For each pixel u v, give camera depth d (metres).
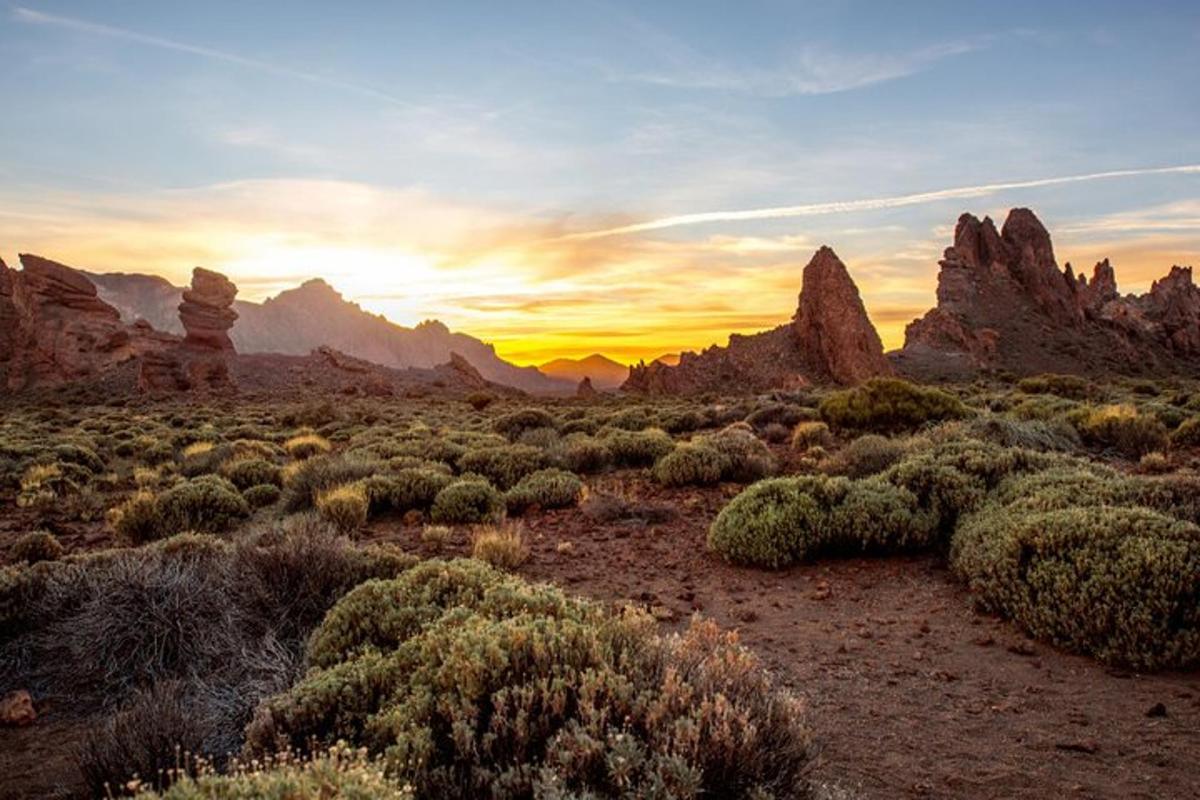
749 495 10.20
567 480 14.41
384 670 4.39
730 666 4.17
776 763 3.75
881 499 9.70
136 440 28.59
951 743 4.93
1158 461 14.68
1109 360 104.50
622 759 3.20
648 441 18.92
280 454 24.64
